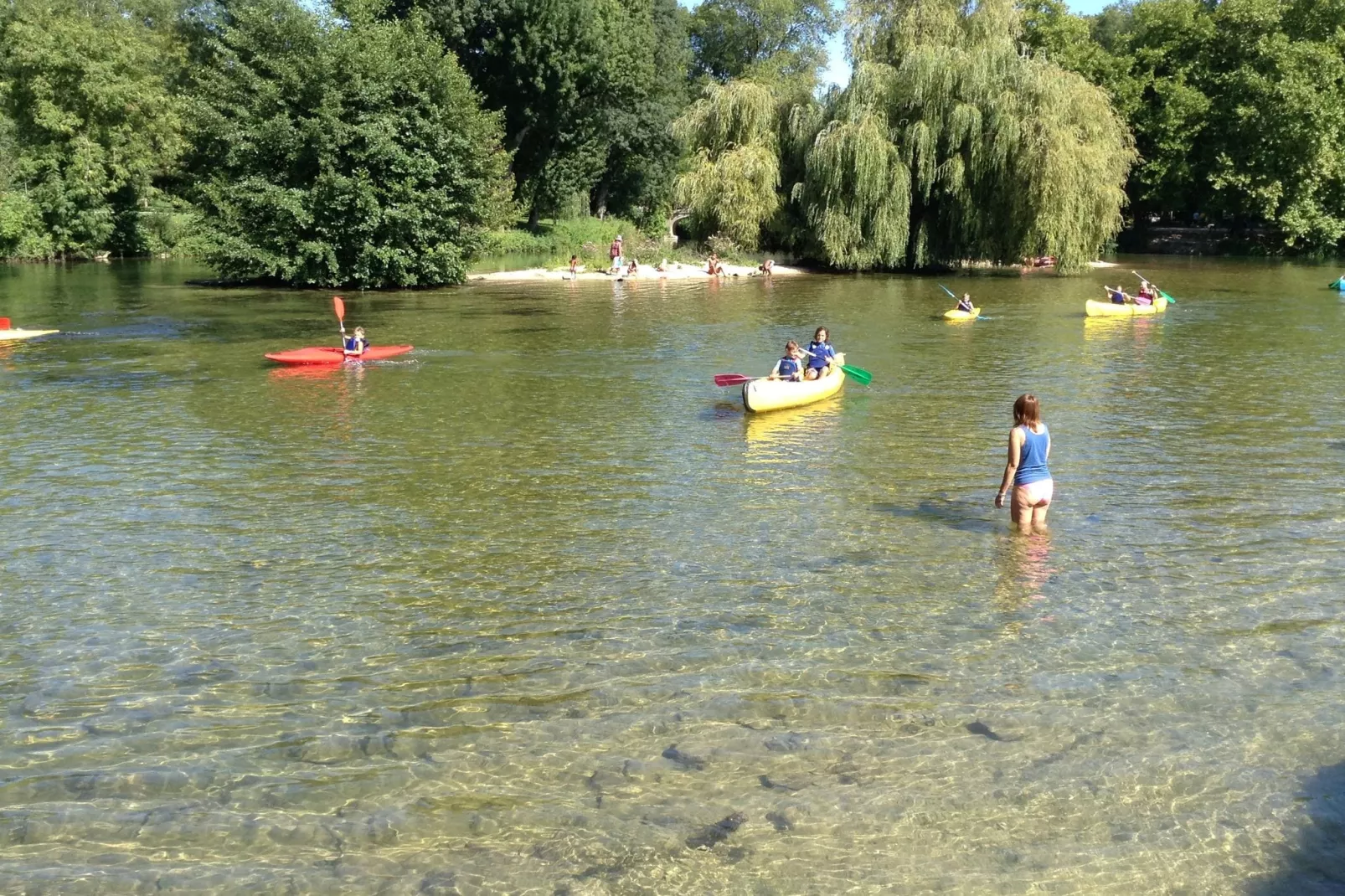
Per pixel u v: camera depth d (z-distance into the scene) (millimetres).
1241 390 16422
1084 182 38812
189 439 13383
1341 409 14852
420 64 36406
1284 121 51688
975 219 40031
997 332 24125
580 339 22984
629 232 55094
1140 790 5297
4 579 8430
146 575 8500
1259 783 5355
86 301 31625
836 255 41094
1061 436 13297
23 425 14133
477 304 31109
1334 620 7395
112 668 6797
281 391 16766
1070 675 6578
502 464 12078
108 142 51375
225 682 6578
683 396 16297
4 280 39562
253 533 9578
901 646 7023
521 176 53094
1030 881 4621
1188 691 6355
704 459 12281
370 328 25062
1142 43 59281
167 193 56594
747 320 26641
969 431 13672
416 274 36625
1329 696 6273
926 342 22312
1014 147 38500
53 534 9555
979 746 5738
